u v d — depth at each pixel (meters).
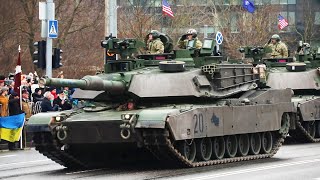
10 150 34.62
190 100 26.88
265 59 39.44
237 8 65.25
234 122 27.19
